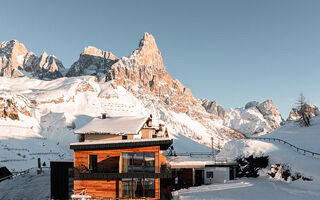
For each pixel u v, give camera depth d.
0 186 32.38
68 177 24.33
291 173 34.38
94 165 22.23
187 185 33.12
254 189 29.41
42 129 114.75
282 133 60.41
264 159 39.19
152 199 20.69
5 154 63.47
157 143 20.55
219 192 27.94
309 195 25.83
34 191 28.67
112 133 26.05
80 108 163.75
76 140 105.75
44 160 68.00
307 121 61.91
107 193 21.50
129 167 21.03
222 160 41.50
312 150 42.34
